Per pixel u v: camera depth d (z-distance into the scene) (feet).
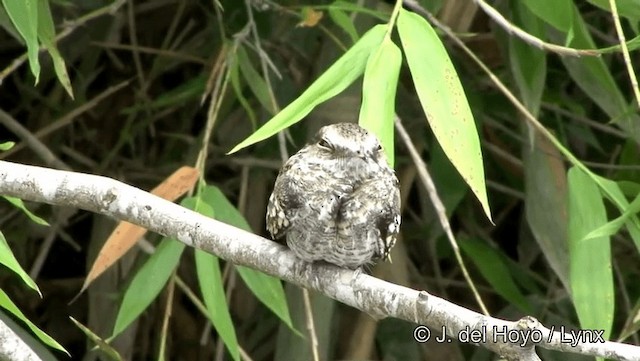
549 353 27.91
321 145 18.53
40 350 24.76
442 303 16.16
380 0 26.91
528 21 24.66
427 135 30.22
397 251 29.94
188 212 18.15
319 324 26.89
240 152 31.53
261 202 31.53
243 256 18.26
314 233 17.79
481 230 31.81
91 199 18.04
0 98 33.32
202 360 32.48
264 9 26.58
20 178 18.16
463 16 27.12
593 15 29.37
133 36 30.30
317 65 28.35
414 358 30.19
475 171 17.57
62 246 33.99
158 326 31.89
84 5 29.43
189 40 32.94
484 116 29.86
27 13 19.66
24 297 32.63
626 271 30.94
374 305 17.15
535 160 25.72
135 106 31.12
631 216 21.53
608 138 31.99
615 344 15.31
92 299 29.48
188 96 29.55
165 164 32.71
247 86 30.37
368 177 18.11
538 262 33.01
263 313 31.24
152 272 22.06
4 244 18.30
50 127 29.17
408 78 30.55
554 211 25.16
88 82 31.55
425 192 29.48
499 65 29.78
